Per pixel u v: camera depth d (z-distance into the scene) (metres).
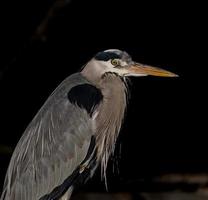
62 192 7.30
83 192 11.93
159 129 15.35
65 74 14.26
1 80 13.90
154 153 15.12
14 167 7.33
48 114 7.22
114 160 8.19
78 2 12.69
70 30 13.36
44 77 14.23
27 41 13.21
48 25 12.80
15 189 7.27
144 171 14.05
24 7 13.16
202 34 13.95
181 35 14.02
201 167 14.34
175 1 13.26
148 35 13.95
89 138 7.14
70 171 7.18
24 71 13.90
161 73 7.19
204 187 12.84
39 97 14.56
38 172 7.18
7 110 14.62
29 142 7.26
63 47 13.67
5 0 13.02
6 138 14.50
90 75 7.30
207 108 15.37
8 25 13.42
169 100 15.38
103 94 7.21
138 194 12.01
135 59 14.31
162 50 14.26
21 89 14.35
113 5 13.12
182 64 14.54
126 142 15.07
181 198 11.99
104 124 7.22
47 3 13.07
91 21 13.40
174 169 14.16
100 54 7.29
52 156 7.14
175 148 15.25
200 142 15.39
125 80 7.36
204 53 14.35
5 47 13.62
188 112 15.46
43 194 7.20
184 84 15.06
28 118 14.75
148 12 13.48
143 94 15.26
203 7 13.36
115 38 13.91
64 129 7.11
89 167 7.37
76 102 7.14
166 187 12.91
